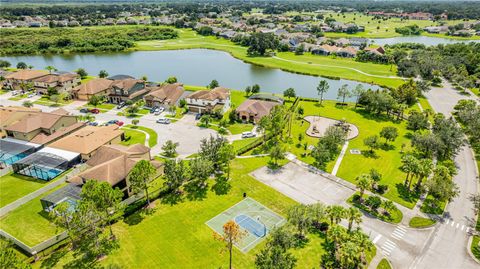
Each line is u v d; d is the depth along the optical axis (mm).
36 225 53406
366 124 97188
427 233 52156
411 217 55750
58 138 83062
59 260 46188
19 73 131875
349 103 116938
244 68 172875
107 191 47375
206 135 88438
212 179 67062
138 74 160500
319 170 70812
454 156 77812
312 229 52438
